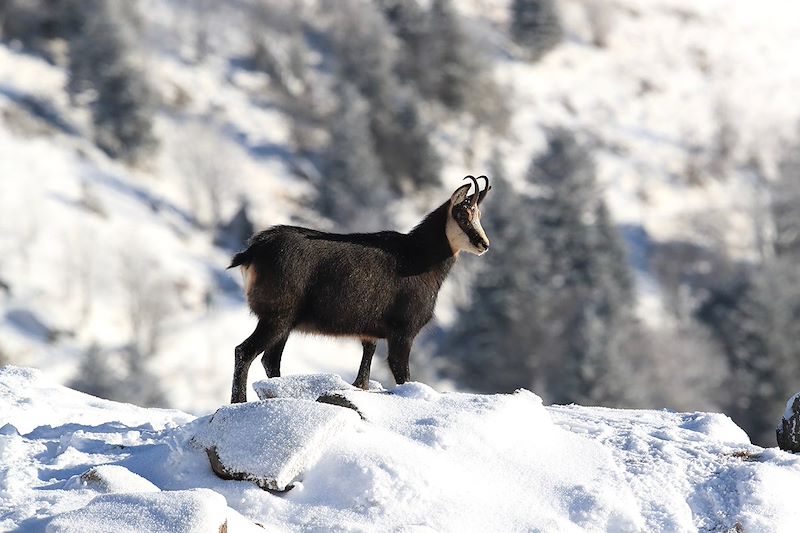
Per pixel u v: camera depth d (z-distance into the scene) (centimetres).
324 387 1145
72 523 840
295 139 8638
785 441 1235
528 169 8194
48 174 6894
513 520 944
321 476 959
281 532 905
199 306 6281
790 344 6141
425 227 1319
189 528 825
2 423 1253
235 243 7219
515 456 1045
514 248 6562
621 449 1129
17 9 8756
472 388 6425
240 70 9406
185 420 1355
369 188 7806
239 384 1231
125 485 953
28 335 5628
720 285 7700
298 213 7856
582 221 7556
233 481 967
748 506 1015
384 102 8981
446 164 9006
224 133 8462
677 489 1047
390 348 1294
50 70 8419
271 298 1240
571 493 995
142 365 5266
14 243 6072
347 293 1258
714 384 6091
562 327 6406
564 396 5544
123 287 6128
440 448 1023
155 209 7188
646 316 7406
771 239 8656
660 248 8350
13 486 995
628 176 9400
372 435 1009
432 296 1309
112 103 7775
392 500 932
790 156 9238
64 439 1144
